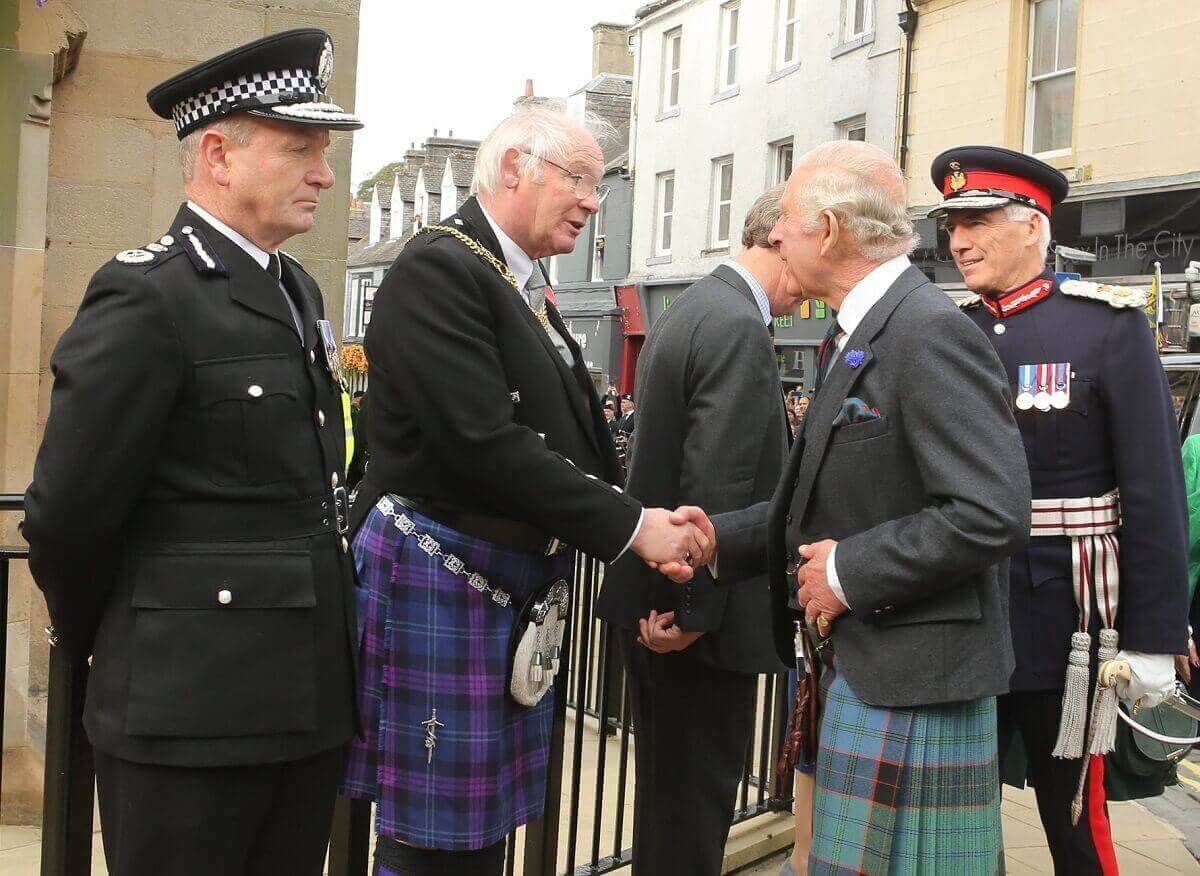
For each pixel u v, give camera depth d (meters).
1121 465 2.66
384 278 2.38
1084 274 13.54
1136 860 3.74
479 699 2.36
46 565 1.85
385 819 2.36
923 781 2.12
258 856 2.10
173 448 1.92
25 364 4.31
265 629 1.95
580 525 2.28
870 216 2.21
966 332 2.10
